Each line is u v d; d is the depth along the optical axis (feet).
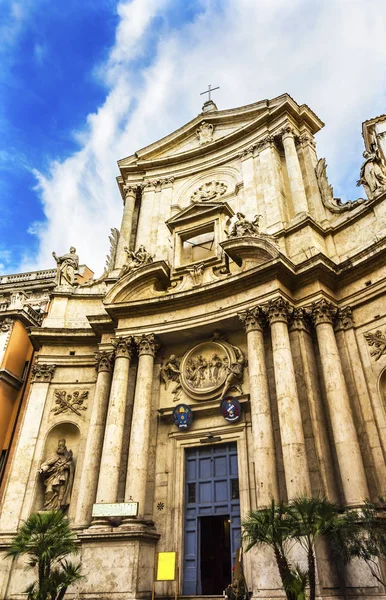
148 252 70.38
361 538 32.83
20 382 73.92
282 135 68.59
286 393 43.34
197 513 48.32
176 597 41.01
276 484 40.93
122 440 50.98
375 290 47.44
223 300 53.62
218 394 51.80
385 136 64.08
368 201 52.60
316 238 54.75
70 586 44.75
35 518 37.81
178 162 79.30
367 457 41.57
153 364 55.42
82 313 66.80
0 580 48.55
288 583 30.30
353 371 45.91
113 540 43.60
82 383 61.41
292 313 49.01
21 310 77.15
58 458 56.03
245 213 65.82
